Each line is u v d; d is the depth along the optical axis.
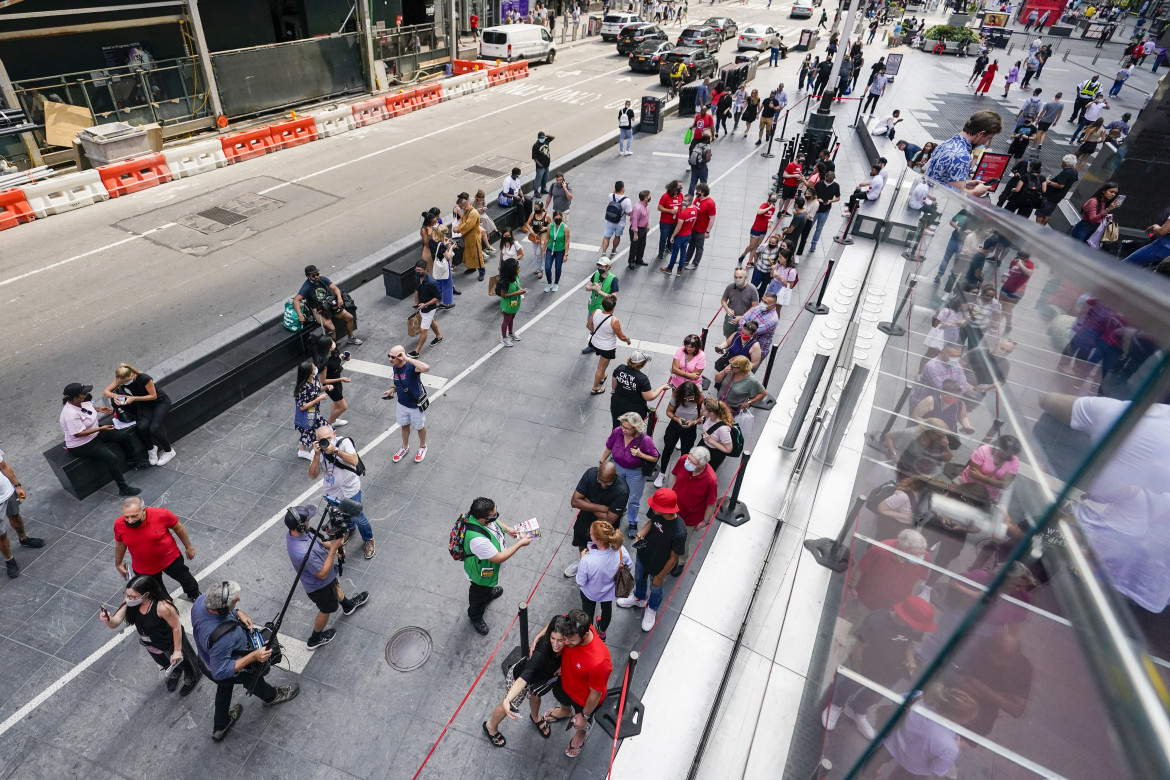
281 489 7.66
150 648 5.21
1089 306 1.12
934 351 2.88
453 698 5.53
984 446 1.64
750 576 6.62
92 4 16.89
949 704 1.20
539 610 6.29
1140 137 12.85
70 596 6.27
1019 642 1.03
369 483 7.75
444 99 25.88
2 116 15.25
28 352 9.91
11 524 6.57
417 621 6.16
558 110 25.38
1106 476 0.88
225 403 8.87
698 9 57.28
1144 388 0.81
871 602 2.03
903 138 21.73
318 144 20.38
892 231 13.71
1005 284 1.88
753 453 8.28
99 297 11.45
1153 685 0.70
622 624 6.19
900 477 2.47
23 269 12.28
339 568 5.85
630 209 13.07
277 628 5.17
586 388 9.60
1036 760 0.91
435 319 11.28
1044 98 28.19
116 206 15.23
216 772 4.97
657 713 5.42
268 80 21.89
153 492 7.49
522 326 11.16
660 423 8.88
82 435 6.99
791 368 10.16
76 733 5.19
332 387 8.36
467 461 8.15
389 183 17.28
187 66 19.33
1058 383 1.20
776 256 10.85
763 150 21.39
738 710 4.40
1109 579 0.83
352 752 5.12
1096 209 11.41
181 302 11.38
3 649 5.77
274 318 10.48
